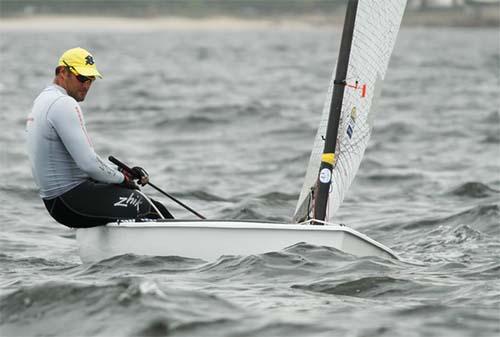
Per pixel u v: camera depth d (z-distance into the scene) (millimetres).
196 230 33312
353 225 48844
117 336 24938
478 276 33000
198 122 99688
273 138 89375
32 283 30406
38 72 199250
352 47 35094
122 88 154750
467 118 107312
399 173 66562
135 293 27578
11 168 67000
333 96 35000
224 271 32031
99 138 87938
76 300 27328
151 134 92062
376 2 35156
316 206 34812
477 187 58719
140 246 33719
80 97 34000
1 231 45250
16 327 26031
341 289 30422
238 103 120500
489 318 26422
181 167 70562
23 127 94375
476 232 44281
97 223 33875
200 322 25641
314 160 36031
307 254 33156
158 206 35438
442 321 26078
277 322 25812
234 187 61875
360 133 35750
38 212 50625
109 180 33500
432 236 44375
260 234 33406
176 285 30281
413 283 31172
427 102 130625
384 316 26703
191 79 180250
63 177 33406
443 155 77938
